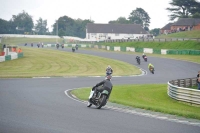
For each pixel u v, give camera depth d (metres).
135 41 196.25
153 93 53.16
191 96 43.16
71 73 85.19
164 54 148.88
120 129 21.55
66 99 38.22
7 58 111.56
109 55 148.50
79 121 23.92
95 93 31.91
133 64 112.56
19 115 25.52
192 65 106.56
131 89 55.09
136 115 27.84
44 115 25.98
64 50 182.62
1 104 31.19
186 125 24.23
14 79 64.38
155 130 21.73
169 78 76.25
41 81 61.94
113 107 32.62
